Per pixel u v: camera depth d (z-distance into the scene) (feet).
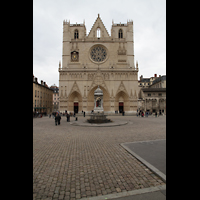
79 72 182.70
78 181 17.78
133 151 28.58
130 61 189.67
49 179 18.34
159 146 32.24
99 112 91.76
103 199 14.03
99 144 35.29
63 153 28.50
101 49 193.98
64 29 190.60
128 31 193.36
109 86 182.80
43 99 200.64
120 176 18.92
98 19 196.75
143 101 203.92
